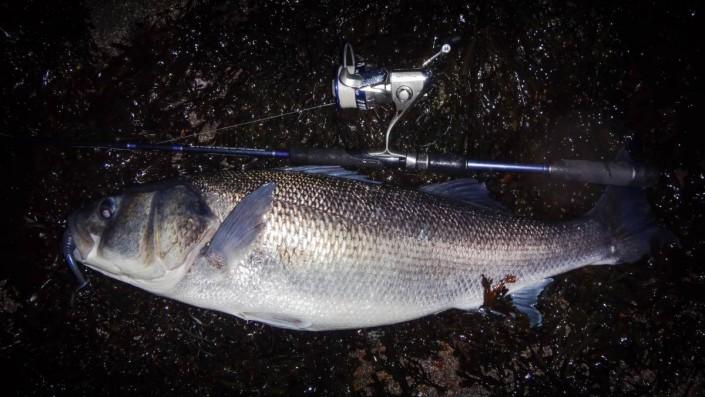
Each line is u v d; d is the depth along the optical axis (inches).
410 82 23.3
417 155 25.1
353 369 27.7
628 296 27.6
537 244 25.7
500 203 26.5
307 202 23.4
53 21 26.6
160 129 27.1
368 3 26.1
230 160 27.8
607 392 27.2
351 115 27.0
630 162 25.6
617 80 27.2
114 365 27.2
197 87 27.0
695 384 27.9
